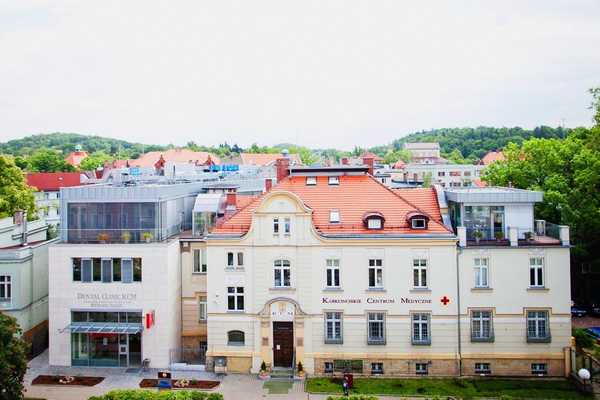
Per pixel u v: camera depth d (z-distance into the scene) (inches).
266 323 1705.2
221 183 2294.5
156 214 1775.3
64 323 1768.0
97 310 1761.8
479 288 1667.1
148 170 2997.0
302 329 1697.8
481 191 1834.4
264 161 6461.6
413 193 1909.4
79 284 1763.0
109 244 1755.7
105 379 1659.7
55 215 3484.3
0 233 1983.3
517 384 1598.2
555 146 2500.0
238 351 1717.5
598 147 2148.1
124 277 1756.9
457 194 1758.1
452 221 1859.0
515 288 1664.6
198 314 1862.7
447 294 1675.7
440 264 1676.9
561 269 1656.0
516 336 1664.6
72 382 1633.9
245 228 1749.5
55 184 5073.8
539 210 2295.8
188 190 2068.2
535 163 2506.2
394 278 1686.8
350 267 1696.6
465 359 1665.8
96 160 7603.4
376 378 1660.9
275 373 1686.8
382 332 1696.6
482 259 1679.4
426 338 1684.3
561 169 2417.6
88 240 1792.6
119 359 1765.5
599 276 2331.4
